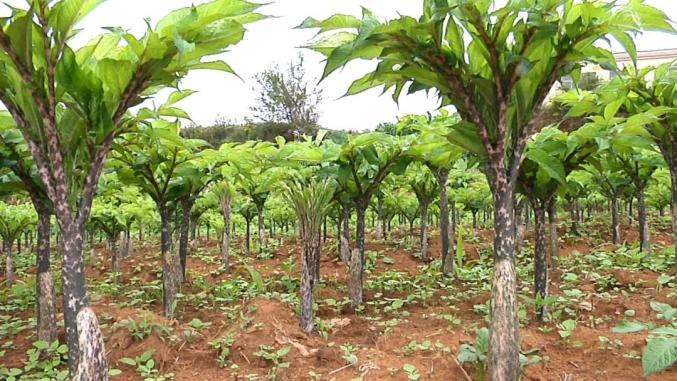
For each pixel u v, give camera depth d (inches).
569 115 177.3
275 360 179.6
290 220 642.8
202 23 117.3
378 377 159.8
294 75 1151.6
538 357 161.3
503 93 127.6
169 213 255.9
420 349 181.8
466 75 128.3
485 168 143.3
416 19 116.1
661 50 911.7
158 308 290.8
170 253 253.6
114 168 237.0
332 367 174.6
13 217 371.2
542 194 207.9
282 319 228.1
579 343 178.2
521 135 135.1
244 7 116.2
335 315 256.1
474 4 110.7
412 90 140.9
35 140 124.3
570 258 372.5
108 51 134.0
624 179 384.2
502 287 133.7
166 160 226.2
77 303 126.6
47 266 199.3
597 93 205.5
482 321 227.8
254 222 732.7
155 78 126.6
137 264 467.2
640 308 229.6
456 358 167.5
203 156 232.7
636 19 110.0
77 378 124.0
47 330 198.2
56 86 126.6
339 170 232.5
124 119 143.6
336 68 116.7
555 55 130.6
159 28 116.3
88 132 127.2
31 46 111.7
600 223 591.8
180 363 188.2
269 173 240.8
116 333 204.2
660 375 152.4
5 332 235.9
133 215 388.2
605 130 180.4
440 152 203.0
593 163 204.7
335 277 348.2
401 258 426.3
